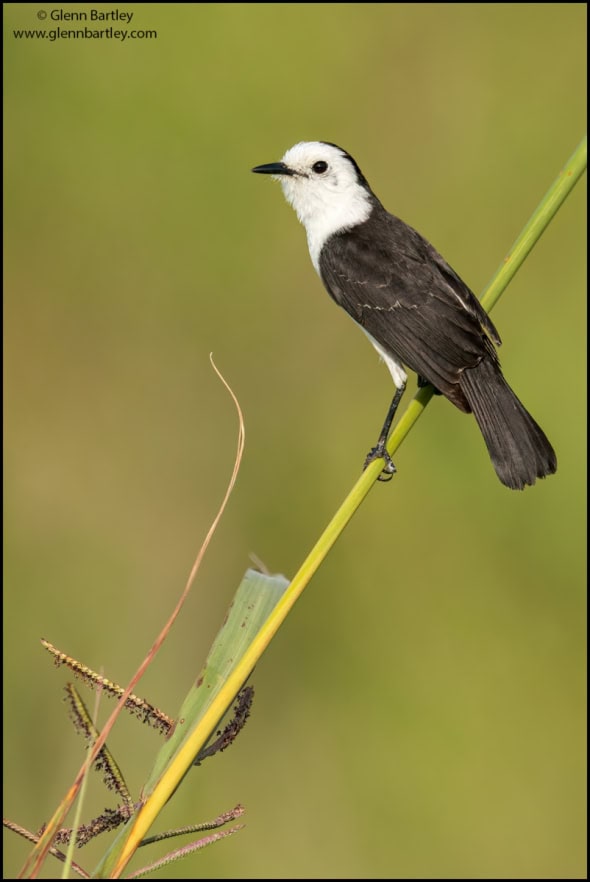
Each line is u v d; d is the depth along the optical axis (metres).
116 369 12.72
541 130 13.07
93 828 4.81
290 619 11.52
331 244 8.56
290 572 11.81
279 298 12.74
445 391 7.56
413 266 8.20
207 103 13.11
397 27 13.42
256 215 12.94
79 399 12.62
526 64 13.27
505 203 12.94
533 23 13.38
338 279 8.40
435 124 13.21
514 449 7.45
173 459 12.49
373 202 8.88
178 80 13.12
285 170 8.82
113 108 13.11
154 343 12.80
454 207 13.00
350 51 13.34
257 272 12.84
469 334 7.73
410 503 11.74
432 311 7.88
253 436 12.40
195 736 4.97
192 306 12.86
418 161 13.16
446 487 11.67
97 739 4.77
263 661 11.32
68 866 4.44
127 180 13.06
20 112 13.09
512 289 12.65
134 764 10.27
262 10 13.30
